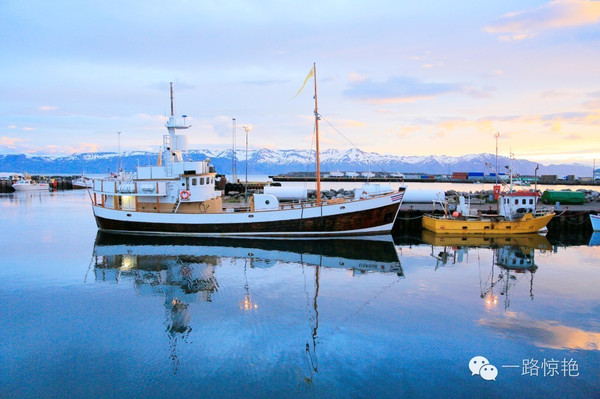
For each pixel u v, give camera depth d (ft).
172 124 139.85
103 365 47.73
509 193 142.72
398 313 62.54
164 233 133.28
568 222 145.79
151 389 42.75
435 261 97.91
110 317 61.93
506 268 90.84
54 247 115.75
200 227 130.62
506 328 56.85
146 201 137.49
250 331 56.49
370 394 41.52
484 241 124.98
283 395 41.47
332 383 43.45
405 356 49.03
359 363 47.52
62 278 83.25
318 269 90.33
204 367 47.06
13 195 340.59
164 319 60.95
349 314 62.28
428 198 189.26
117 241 124.47
